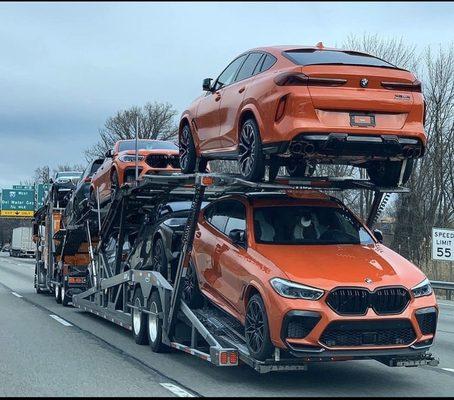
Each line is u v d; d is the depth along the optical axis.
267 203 8.98
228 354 7.89
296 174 9.81
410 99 8.42
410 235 30.41
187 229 9.23
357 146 8.26
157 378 8.48
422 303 7.62
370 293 7.35
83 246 18.44
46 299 20.59
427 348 7.66
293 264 7.67
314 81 8.11
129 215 12.88
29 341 11.53
